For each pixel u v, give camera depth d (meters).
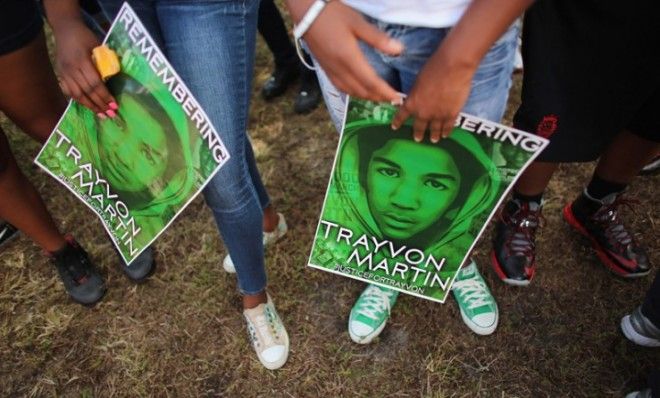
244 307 1.42
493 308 1.43
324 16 0.73
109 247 1.68
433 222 1.04
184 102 0.89
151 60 0.89
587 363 1.36
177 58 0.95
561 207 1.66
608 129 1.11
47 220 1.46
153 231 1.12
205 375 1.42
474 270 1.47
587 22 0.95
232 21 0.94
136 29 0.88
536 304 1.48
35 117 1.26
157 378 1.42
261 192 1.46
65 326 1.53
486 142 0.87
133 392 1.40
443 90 0.74
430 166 0.94
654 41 0.94
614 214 1.47
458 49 0.71
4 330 1.53
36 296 1.59
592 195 1.47
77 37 0.98
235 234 1.16
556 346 1.40
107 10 1.03
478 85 0.93
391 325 1.46
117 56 0.92
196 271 1.62
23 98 1.20
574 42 0.98
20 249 1.70
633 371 1.34
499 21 0.69
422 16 0.81
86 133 1.07
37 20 1.14
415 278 1.17
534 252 1.48
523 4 0.69
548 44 1.00
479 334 1.42
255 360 1.43
